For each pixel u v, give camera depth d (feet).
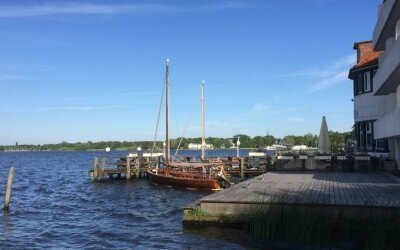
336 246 39.68
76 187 119.65
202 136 154.71
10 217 69.41
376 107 103.14
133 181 130.00
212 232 46.93
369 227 39.14
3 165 267.39
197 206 49.55
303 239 40.37
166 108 131.34
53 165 263.08
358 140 112.37
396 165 81.25
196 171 117.39
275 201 45.14
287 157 89.97
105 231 56.18
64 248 48.06
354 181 64.18
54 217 69.05
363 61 109.09
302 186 58.49
